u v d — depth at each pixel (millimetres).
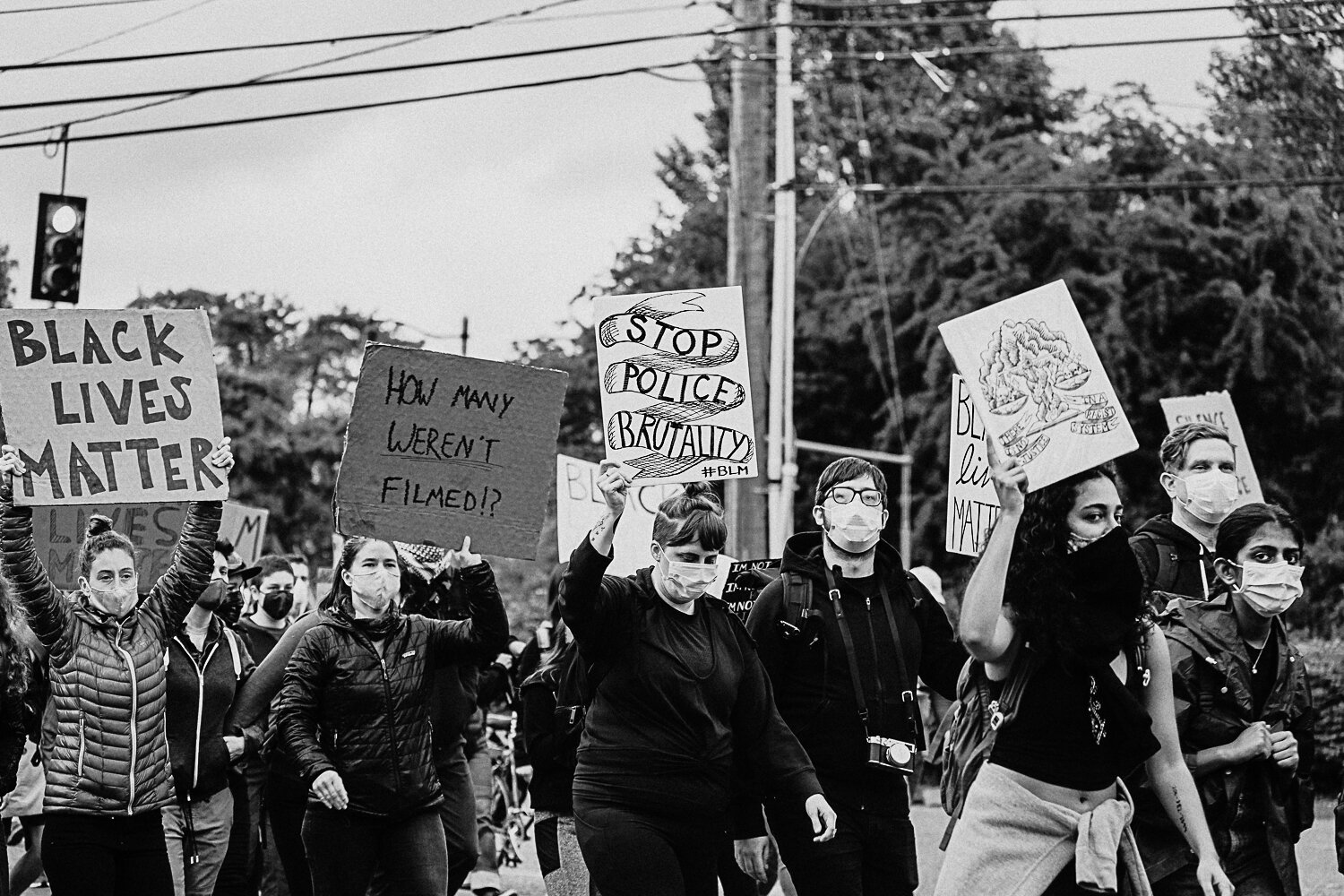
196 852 9570
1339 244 33438
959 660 7559
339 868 7949
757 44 20031
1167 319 33000
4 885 7496
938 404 35344
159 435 8172
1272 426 32844
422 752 8109
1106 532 6141
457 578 9078
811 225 41469
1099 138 34938
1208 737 7023
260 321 58125
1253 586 7043
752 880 8078
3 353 8062
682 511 6887
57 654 7848
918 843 15438
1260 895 6957
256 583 14500
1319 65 34219
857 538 7336
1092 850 5906
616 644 6840
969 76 41469
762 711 7039
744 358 8023
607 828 6742
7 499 7824
